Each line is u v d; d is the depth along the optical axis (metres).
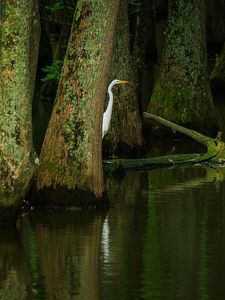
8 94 15.37
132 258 13.78
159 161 21.64
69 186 16.91
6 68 15.36
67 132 16.91
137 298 11.99
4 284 12.58
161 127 26.22
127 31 23.95
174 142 25.75
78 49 16.78
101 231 15.35
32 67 16.77
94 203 16.98
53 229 15.53
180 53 26.56
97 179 17.05
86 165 16.92
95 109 16.84
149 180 19.83
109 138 23.44
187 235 15.02
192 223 15.81
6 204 15.72
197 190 18.58
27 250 14.23
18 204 15.81
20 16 15.33
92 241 14.73
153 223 15.87
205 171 20.95
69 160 16.92
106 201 17.20
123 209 16.95
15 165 15.56
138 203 17.41
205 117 26.47
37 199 16.95
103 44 16.67
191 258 13.70
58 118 16.95
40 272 13.11
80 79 16.77
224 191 18.47
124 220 16.11
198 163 22.03
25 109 15.44
